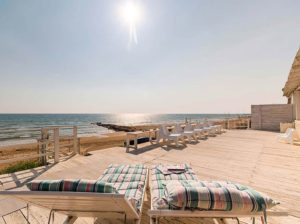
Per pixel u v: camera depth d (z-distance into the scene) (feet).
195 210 3.18
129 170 6.68
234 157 12.50
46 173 9.34
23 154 25.57
